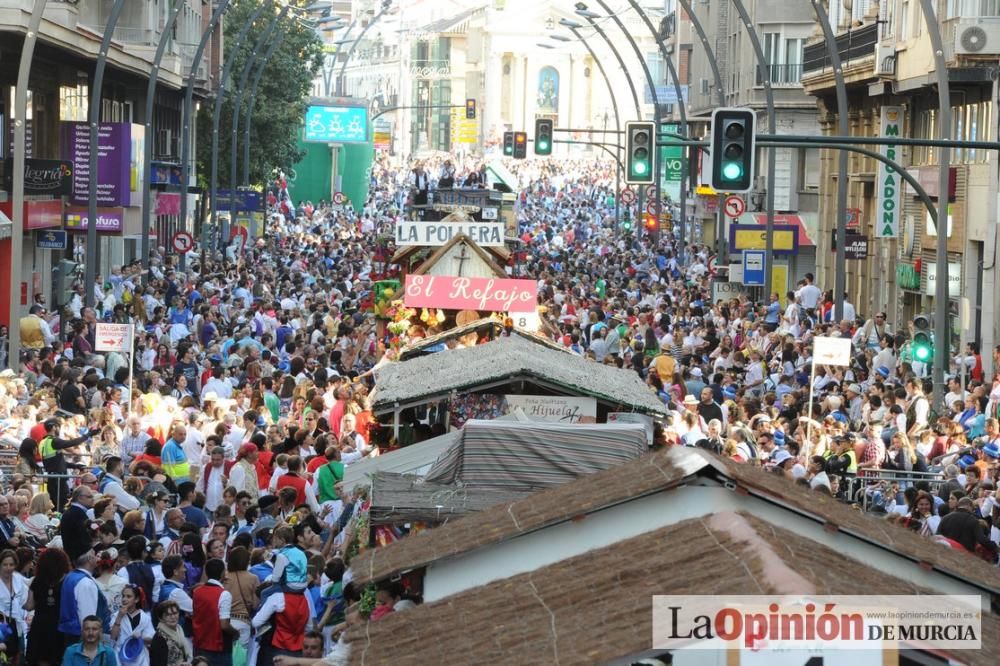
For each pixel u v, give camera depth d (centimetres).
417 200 6794
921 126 6638
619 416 2434
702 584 898
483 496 1734
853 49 7156
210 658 2062
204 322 5222
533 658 904
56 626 2055
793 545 972
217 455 2888
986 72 5509
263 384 3766
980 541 2289
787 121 10119
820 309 6109
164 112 10688
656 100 9794
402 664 974
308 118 15162
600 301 6069
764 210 9919
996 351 4450
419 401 2473
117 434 3234
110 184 6888
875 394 3572
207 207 12112
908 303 6706
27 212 6184
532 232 12556
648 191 13475
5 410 3284
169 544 2333
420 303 3353
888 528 1134
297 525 2255
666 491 1123
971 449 3089
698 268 8525
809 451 3186
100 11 8462
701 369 4250
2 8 5916
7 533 2425
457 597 1071
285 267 8644
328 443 2886
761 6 10200
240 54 11894
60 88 7750
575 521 1155
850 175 7844
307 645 1917
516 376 2423
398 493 1736
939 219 3903
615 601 948
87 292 5094
